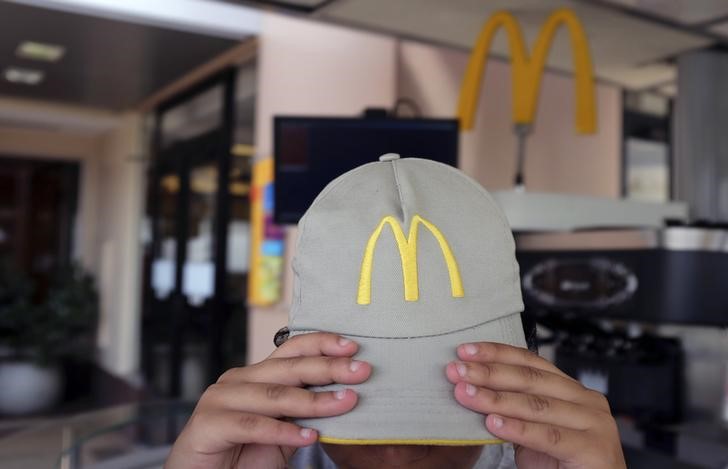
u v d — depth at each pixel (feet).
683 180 7.91
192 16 13.57
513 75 6.52
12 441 4.36
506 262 2.26
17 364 18.26
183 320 18.10
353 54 11.20
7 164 26.91
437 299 2.13
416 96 10.58
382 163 2.44
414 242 2.17
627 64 8.49
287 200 6.33
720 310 4.79
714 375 4.97
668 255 4.87
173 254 19.30
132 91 19.45
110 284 23.53
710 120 7.74
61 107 22.13
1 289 20.25
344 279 2.17
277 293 12.60
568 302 5.38
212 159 16.93
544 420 2.03
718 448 4.38
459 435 2.00
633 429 4.81
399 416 2.01
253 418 2.06
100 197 25.90
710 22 6.88
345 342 2.07
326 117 6.32
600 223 6.42
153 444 4.44
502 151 11.10
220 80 16.48
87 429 4.55
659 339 5.20
